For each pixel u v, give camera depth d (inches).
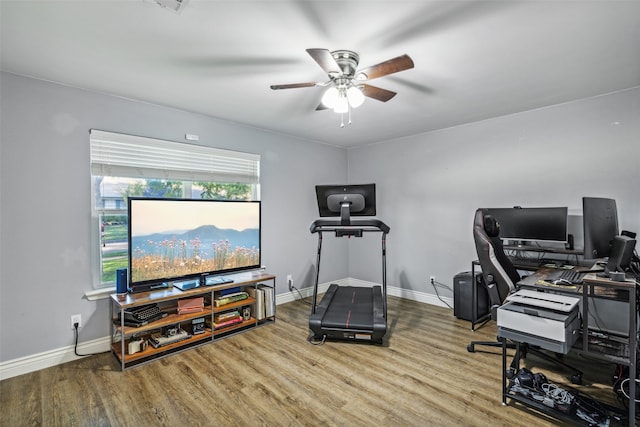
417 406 80.9
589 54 84.7
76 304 105.5
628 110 111.1
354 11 65.6
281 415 77.7
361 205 128.6
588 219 87.0
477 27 71.6
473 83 104.3
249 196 158.6
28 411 78.8
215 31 72.9
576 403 75.7
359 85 85.7
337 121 147.3
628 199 111.4
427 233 170.6
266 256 163.3
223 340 121.6
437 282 167.3
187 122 132.2
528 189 134.6
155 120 123.1
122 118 115.0
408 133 171.3
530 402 77.2
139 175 118.3
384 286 131.4
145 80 100.3
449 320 143.6
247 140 153.8
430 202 168.9
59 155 102.2
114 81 101.0
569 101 123.0
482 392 86.7
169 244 117.4
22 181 96.0
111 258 114.5
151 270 113.0
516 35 75.1
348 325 115.6
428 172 169.0
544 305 73.5
